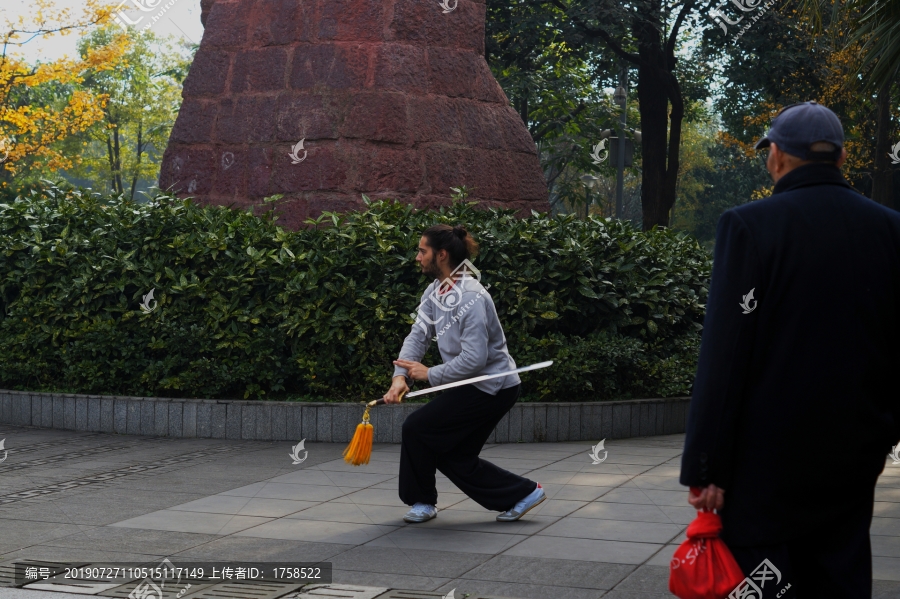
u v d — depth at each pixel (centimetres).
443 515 526
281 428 782
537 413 780
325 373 802
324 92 961
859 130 2228
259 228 860
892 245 263
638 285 880
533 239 834
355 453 486
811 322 255
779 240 258
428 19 985
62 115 2173
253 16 1004
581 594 383
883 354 260
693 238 1049
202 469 661
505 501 498
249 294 843
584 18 1870
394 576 409
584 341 831
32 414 855
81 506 549
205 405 796
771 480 256
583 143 2272
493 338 490
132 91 3816
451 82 996
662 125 2188
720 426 256
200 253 845
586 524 502
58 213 935
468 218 862
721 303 259
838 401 255
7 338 888
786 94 2222
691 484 258
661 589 389
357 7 967
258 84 991
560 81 2217
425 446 493
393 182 946
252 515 527
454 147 985
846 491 260
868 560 264
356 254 820
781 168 276
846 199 265
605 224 931
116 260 858
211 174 999
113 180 4078
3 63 1998
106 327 844
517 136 1050
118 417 817
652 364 866
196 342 824
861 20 722
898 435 266
